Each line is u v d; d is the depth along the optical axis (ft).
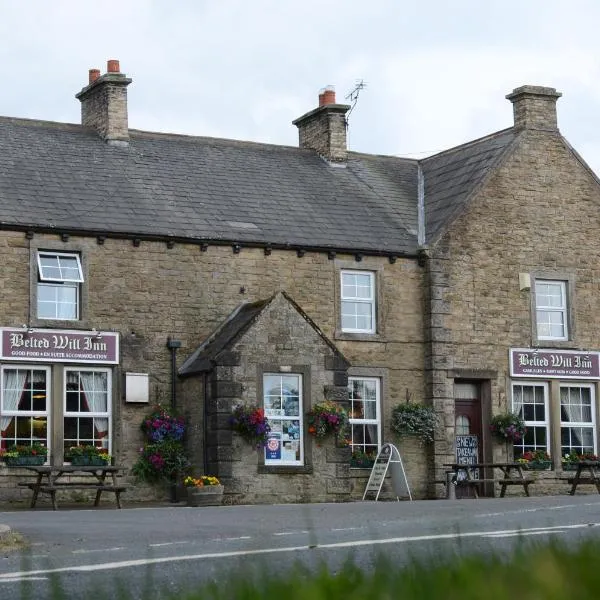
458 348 113.50
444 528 58.13
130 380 100.53
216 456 98.02
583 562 19.31
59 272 98.78
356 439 109.81
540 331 118.21
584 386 120.06
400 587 18.57
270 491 99.40
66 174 106.22
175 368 102.63
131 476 100.01
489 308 115.44
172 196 108.58
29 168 105.09
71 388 99.09
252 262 106.73
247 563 25.17
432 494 110.73
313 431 101.19
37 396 97.71
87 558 46.44
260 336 100.58
